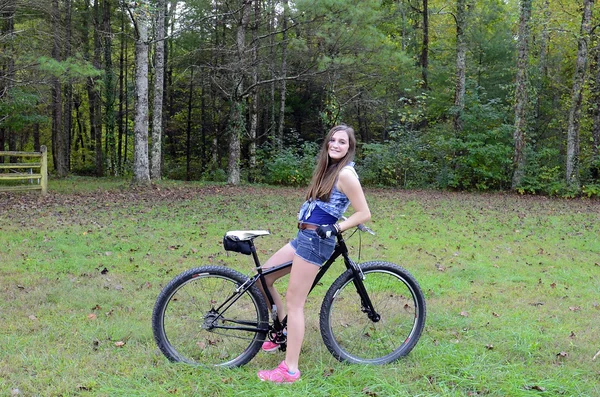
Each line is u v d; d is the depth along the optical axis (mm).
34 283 5246
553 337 4145
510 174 19094
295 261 3244
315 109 26062
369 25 15680
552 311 4855
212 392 3119
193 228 8562
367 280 3580
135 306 4656
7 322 4129
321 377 3299
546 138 23266
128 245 7105
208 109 28281
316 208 3229
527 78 18594
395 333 3664
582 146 20844
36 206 10633
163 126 26297
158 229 8367
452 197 16047
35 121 18875
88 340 3828
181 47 25500
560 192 17547
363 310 3590
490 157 18469
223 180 20984
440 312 4691
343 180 3199
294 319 3246
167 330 3514
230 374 3330
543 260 7117
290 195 14719
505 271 6398
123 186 15258
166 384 3170
